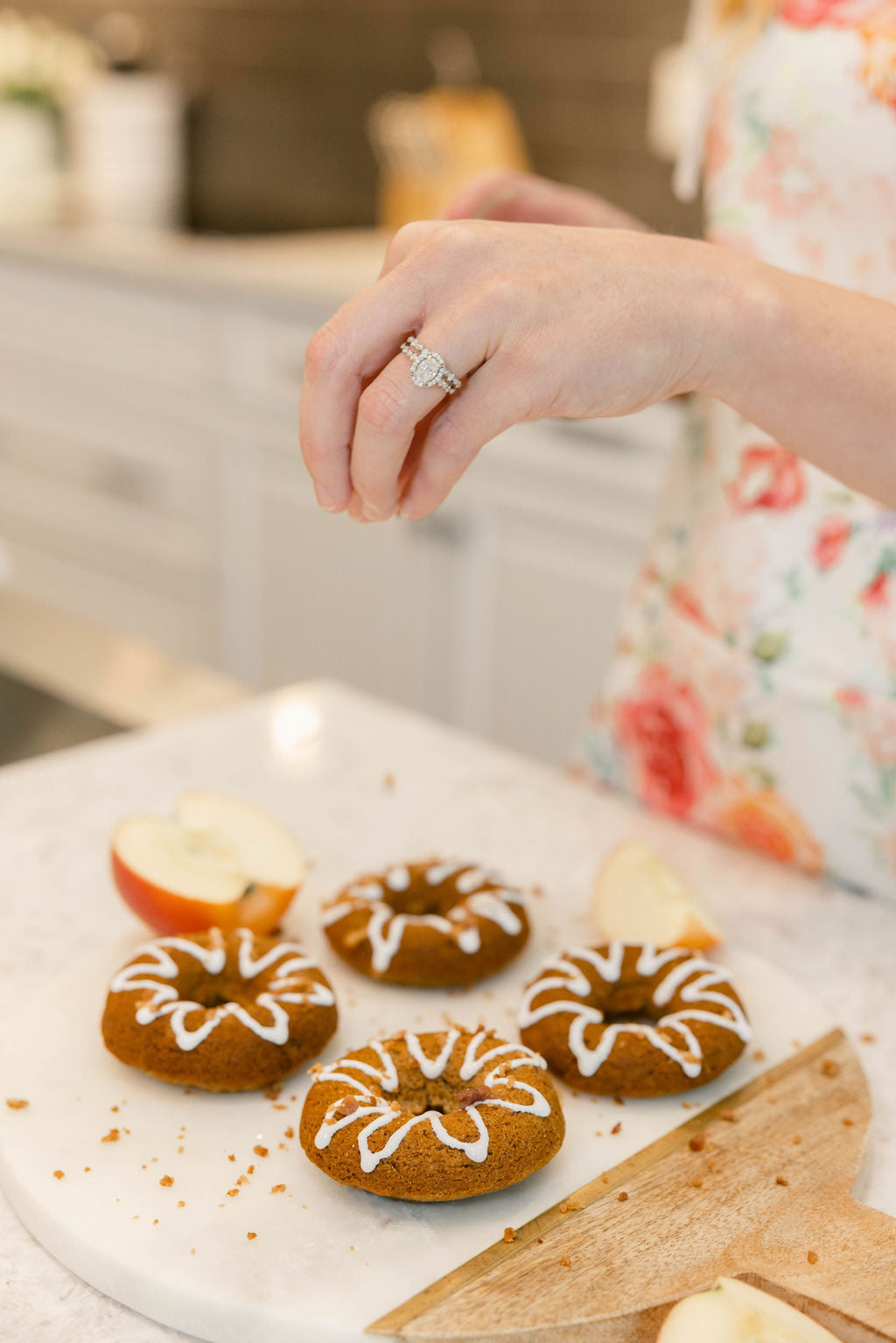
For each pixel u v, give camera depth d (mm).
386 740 869
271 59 2514
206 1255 506
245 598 2094
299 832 763
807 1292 497
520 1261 508
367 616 1922
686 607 843
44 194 2633
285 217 2574
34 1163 540
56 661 938
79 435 2295
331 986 613
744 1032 593
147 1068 569
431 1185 520
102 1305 505
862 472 609
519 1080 551
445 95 2174
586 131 2141
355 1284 499
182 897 636
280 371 1905
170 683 929
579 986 612
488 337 543
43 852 735
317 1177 539
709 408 829
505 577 1744
